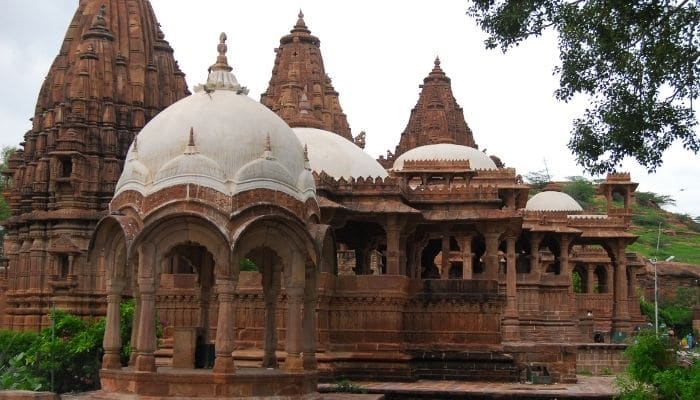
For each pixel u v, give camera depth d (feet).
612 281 246.06
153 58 205.05
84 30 202.18
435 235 150.41
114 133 188.75
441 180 185.57
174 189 75.61
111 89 191.42
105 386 77.25
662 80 76.28
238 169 77.05
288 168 80.43
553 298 193.98
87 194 182.91
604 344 165.58
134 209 77.20
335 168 138.00
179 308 122.01
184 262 163.02
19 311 180.34
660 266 334.44
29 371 108.47
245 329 117.50
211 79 84.38
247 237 75.87
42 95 200.23
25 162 197.06
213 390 72.64
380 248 173.68
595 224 211.61
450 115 251.60
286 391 75.92
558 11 78.33
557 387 114.42
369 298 121.80
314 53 269.03
